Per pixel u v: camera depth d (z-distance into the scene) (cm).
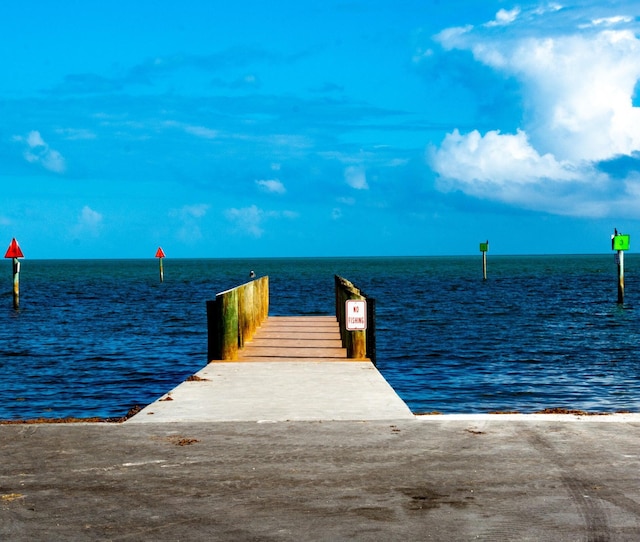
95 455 654
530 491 549
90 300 4747
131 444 690
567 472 593
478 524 487
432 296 4931
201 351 2269
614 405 1438
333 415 816
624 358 2094
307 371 1175
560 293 5259
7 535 473
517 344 2406
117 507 523
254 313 1897
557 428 735
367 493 548
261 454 654
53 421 846
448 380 1741
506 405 1450
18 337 2652
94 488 564
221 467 615
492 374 1830
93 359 2103
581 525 484
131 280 8531
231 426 762
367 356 1381
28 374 1850
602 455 639
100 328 2947
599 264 16150
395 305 4106
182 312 3700
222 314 1348
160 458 643
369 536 468
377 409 852
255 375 1131
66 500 538
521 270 11400
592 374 1820
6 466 623
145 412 840
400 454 650
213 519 499
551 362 2023
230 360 1358
